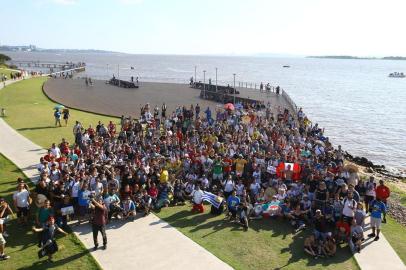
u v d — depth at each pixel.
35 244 16.17
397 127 64.75
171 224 18.44
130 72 184.88
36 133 35.62
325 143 32.91
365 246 17.14
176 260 15.20
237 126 35.09
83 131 31.30
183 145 27.45
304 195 19.41
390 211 22.50
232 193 19.27
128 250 15.85
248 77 189.25
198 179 22.67
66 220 17.52
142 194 19.69
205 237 17.22
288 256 15.92
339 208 18.34
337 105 89.19
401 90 135.25
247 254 15.91
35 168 25.23
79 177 18.78
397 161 45.38
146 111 42.28
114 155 24.42
